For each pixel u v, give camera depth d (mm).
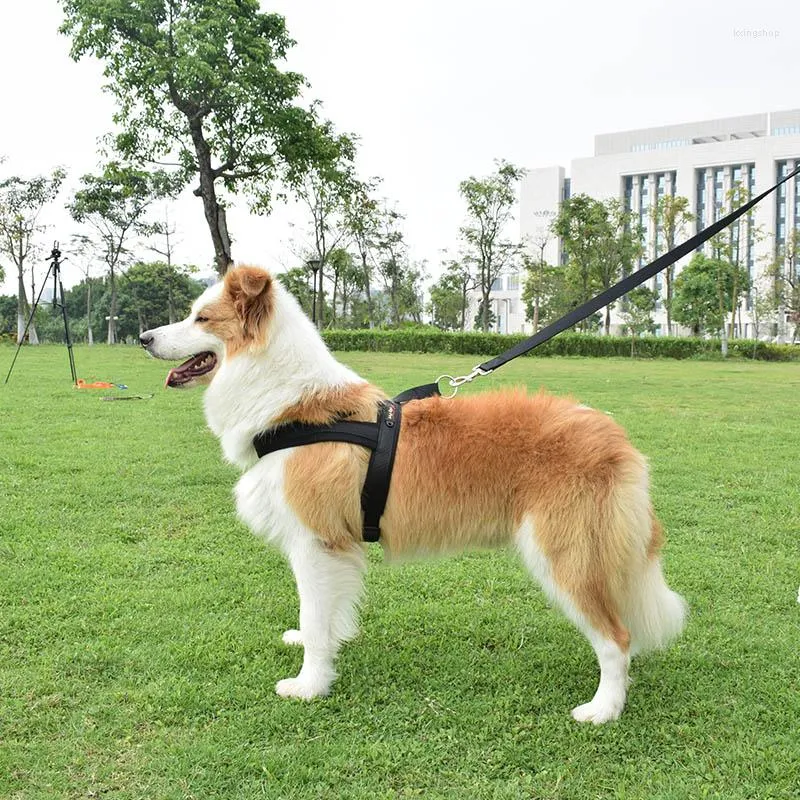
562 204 49781
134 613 4012
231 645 3693
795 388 17578
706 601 4328
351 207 43625
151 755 2787
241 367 3307
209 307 3426
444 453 3189
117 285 58812
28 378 15977
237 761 2758
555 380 19156
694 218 51875
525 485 3125
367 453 3197
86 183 37531
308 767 2736
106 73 26797
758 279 58562
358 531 3289
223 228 29938
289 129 27641
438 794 2615
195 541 5211
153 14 26391
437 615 4148
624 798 2598
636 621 3207
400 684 3389
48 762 2727
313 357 3330
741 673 3506
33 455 7664
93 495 6234
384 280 53906
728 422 11156
